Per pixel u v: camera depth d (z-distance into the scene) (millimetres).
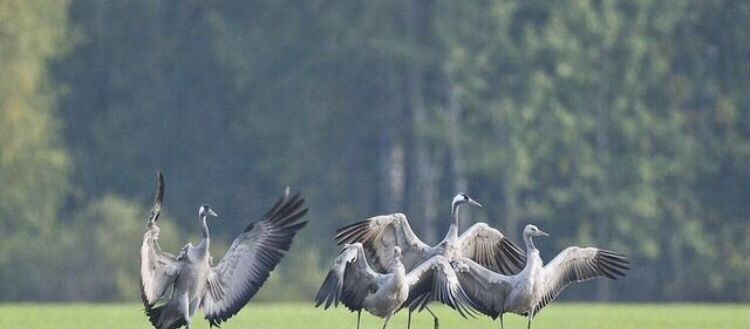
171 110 75812
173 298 24844
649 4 71875
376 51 70062
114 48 76938
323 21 72188
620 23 70750
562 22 70250
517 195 71125
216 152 75125
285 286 60969
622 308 49531
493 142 69250
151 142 75125
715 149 71750
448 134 68812
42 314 39812
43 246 61156
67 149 75812
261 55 73500
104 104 77875
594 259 27969
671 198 70438
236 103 75312
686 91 72500
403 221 27922
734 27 72812
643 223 69188
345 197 72688
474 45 69500
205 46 76062
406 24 70812
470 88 69188
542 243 69875
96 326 33031
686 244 68562
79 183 74875
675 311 45156
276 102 73188
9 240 61594
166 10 76500
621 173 69500
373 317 38750
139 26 76625
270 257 25047
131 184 74688
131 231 61219
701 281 67125
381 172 72562
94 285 60094
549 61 70688
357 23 71062
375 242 27953
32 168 65750
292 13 73500
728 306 55531
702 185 71500
